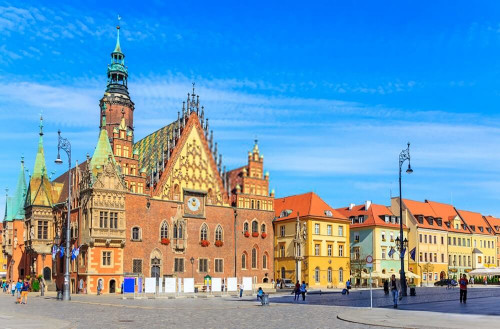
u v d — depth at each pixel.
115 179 93.69
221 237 108.38
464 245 152.25
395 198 139.38
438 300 61.62
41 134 110.12
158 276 98.06
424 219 139.88
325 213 116.62
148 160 108.94
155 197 99.88
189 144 106.88
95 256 90.06
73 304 57.00
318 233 114.25
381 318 38.19
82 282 90.56
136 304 57.38
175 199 102.94
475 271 125.06
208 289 87.12
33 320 37.00
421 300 61.78
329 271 115.25
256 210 114.62
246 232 111.75
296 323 35.50
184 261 102.00
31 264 106.56
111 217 92.62
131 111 116.88
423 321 35.94
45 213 105.19
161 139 110.69
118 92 115.44
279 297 73.19
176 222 101.81
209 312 45.53
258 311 46.53
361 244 128.00
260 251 114.12
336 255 117.38
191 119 108.12
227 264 108.19
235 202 112.50
